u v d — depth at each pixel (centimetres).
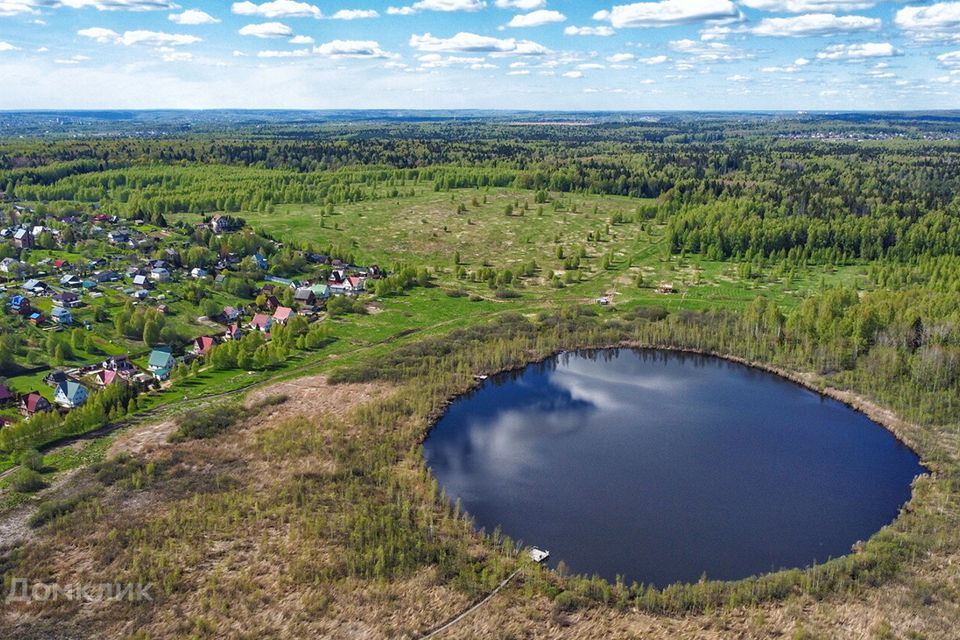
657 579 8350
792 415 13075
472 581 7962
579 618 7538
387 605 7538
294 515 9075
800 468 11038
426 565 8250
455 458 11288
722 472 10912
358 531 8719
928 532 8944
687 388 14438
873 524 9512
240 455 10788
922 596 7744
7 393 11981
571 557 8750
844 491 10362
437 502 9706
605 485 10506
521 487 10394
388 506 9350
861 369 14150
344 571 8031
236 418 12044
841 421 12800
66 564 8056
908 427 12112
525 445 11794
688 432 12350
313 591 7681
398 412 12462
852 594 7806
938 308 14888
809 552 8894
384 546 8450
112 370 13388
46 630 7019
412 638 7131
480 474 10775
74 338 14325
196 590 7662
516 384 14638
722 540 9144
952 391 12731
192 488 9725
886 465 11144
